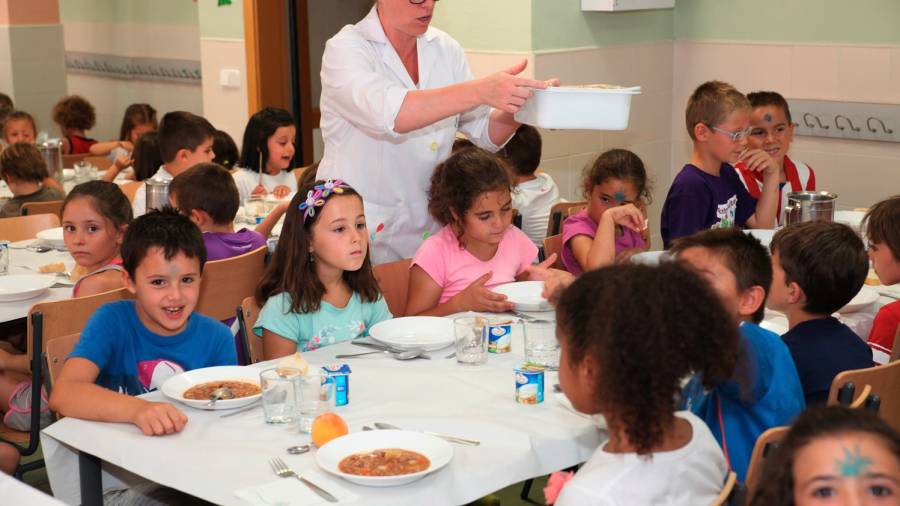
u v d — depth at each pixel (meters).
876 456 1.20
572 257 3.40
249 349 2.46
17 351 3.35
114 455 1.78
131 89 8.22
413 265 2.93
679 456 1.38
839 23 4.84
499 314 2.62
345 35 2.87
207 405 1.92
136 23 7.98
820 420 1.25
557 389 2.05
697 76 5.43
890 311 2.59
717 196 3.56
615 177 3.29
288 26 6.26
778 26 5.05
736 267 1.92
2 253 3.21
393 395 2.02
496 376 2.14
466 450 1.74
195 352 2.33
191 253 2.21
